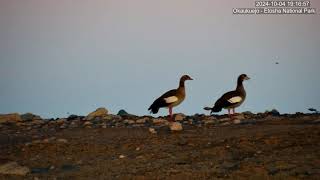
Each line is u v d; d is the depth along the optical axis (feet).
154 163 58.49
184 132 74.49
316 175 49.85
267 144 62.80
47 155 65.16
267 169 52.85
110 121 88.38
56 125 87.30
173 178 51.98
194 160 58.65
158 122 85.87
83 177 55.16
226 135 69.82
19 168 58.23
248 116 89.04
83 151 66.03
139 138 71.51
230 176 51.26
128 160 60.59
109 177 54.29
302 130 69.36
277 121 79.92
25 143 71.87
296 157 56.34
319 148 59.36
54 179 55.31
